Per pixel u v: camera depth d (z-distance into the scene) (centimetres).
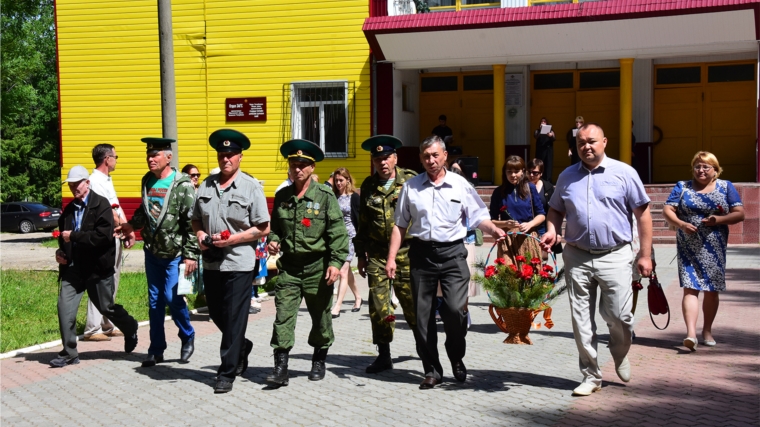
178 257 737
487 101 2188
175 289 734
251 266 656
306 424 550
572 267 618
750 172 2045
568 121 2164
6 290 1211
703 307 786
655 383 643
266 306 1082
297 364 741
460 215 638
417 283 638
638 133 2105
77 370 727
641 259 605
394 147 706
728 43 1772
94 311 863
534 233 889
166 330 922
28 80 4553
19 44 2789
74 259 741
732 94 2055
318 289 664
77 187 739
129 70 2070
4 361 773
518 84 2164
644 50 1838
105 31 2080
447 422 549
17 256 1941
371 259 706
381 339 704
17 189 4562
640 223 608
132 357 783
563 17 1780
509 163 895
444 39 1864
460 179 644
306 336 877
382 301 698
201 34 2016
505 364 721
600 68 2133
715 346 780
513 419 552
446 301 632
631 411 566
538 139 1927
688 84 2086
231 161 662
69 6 2094
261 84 1989
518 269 798
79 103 2105
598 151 607
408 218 645
